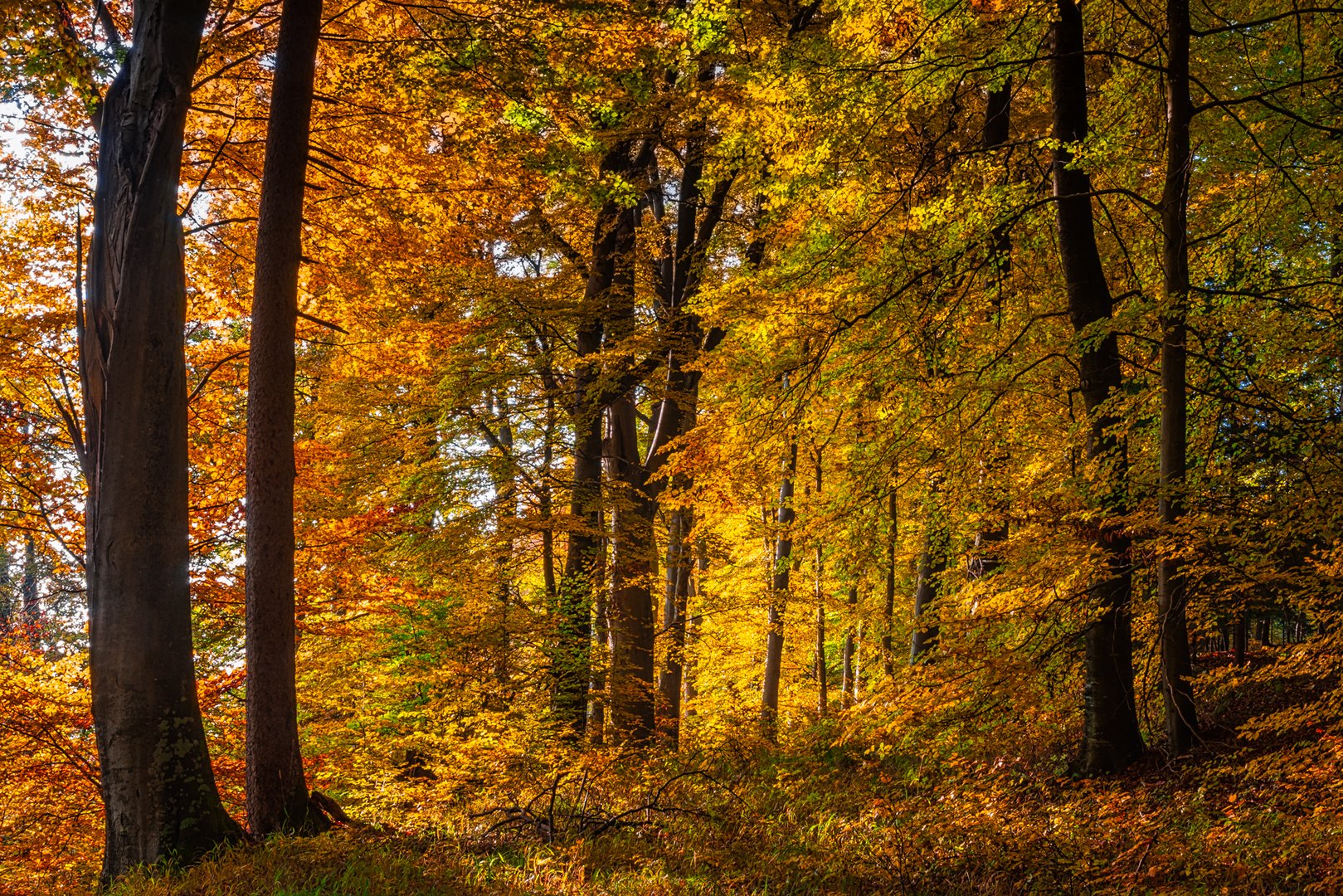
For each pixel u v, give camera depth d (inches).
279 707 331.9
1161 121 449.1
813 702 1016.2
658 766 496.1
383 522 537.0
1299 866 260.7
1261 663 530.0
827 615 943.0
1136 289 451.5
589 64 447.5
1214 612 411.5
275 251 342.0
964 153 458.6
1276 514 367.2
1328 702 320.5
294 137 347.3
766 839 352.2
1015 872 294.7
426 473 582.6
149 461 322.7
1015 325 490.6
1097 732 395.2
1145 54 446.9
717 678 975.6
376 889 254.8
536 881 284.0
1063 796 366.6
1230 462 434.0
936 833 331.6
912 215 442.3
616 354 571.8
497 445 672.4
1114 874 277.6
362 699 605.0
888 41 471.2
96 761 441.7
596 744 567.2
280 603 335.9
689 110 553.0
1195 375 400.8
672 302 664.4
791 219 593.0
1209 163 508.4
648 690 601.0
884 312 435.2
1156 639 422.3
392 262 499.8
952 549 569.6
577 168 479.8
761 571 875.4
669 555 685.3
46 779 421.7
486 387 592.4
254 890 249.9
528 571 724.7
